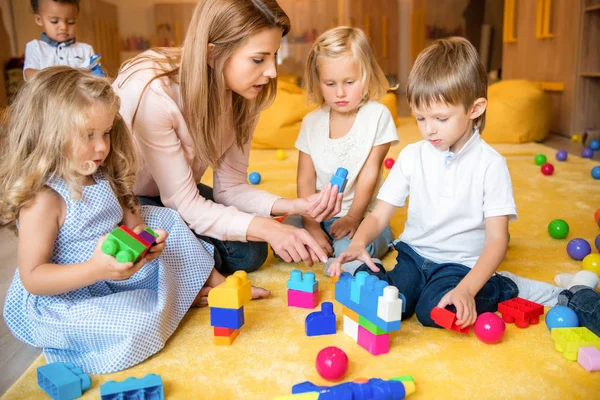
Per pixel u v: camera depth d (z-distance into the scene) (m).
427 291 1.15
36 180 0.96
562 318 1.07
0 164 0.98
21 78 3.92
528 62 4.08
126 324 0.98
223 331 1.05
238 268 1.41
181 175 1.26
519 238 1.64
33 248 0.96
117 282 1.12
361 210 1.55
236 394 0.90
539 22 3.79
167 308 1.07
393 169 1.28
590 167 2.58
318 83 1.56
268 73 1.20
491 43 5.48
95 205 1.04
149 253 0.97
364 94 1.52
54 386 0.89
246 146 1.47
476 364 0.97
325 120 1.63
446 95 1.09
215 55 1.18
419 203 1.23
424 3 5.94
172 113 1.23
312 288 1.20
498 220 1.13
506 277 1.22
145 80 1.23
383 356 1.00
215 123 1.27
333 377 0.91
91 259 0.93
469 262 1.20
